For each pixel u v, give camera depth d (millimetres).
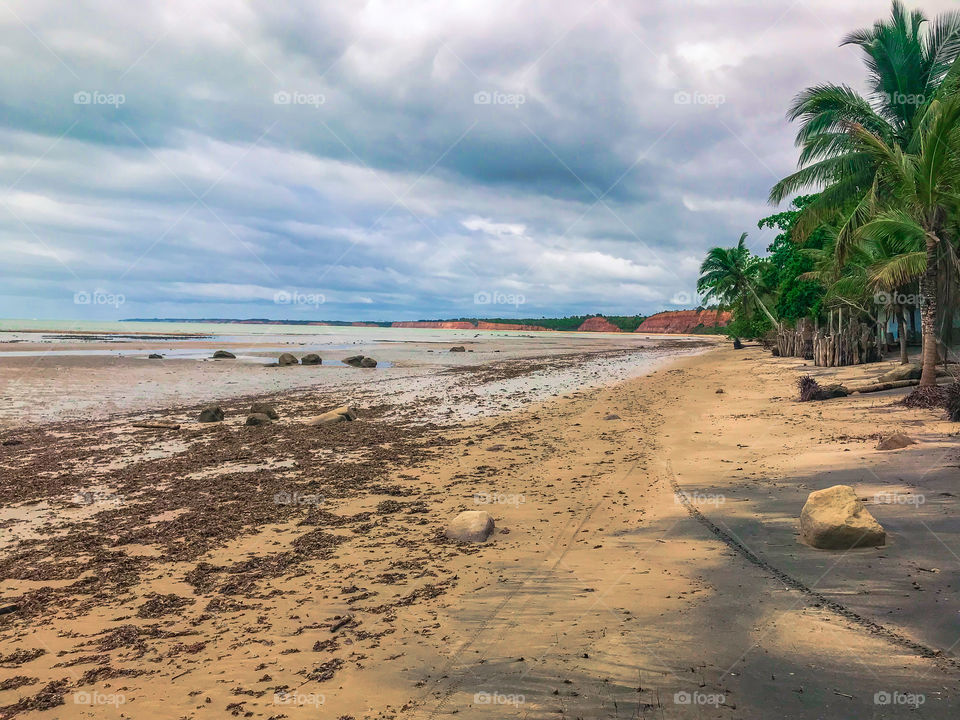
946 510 7016
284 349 60094
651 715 3602
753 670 4062
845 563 5828
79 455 13883
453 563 6867
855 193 25719
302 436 15992
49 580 6883
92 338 72438
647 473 10773
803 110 24812
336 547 7645
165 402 22812
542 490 10117
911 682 3754
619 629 4875
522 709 3791
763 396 20750
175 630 5473
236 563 7207
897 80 24938
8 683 4617
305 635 5211
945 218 18938
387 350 63031
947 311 23750
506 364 44406
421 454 13531
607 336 171625
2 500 10344
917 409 15016
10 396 23453
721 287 65562
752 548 6562
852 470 9359
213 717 3977
